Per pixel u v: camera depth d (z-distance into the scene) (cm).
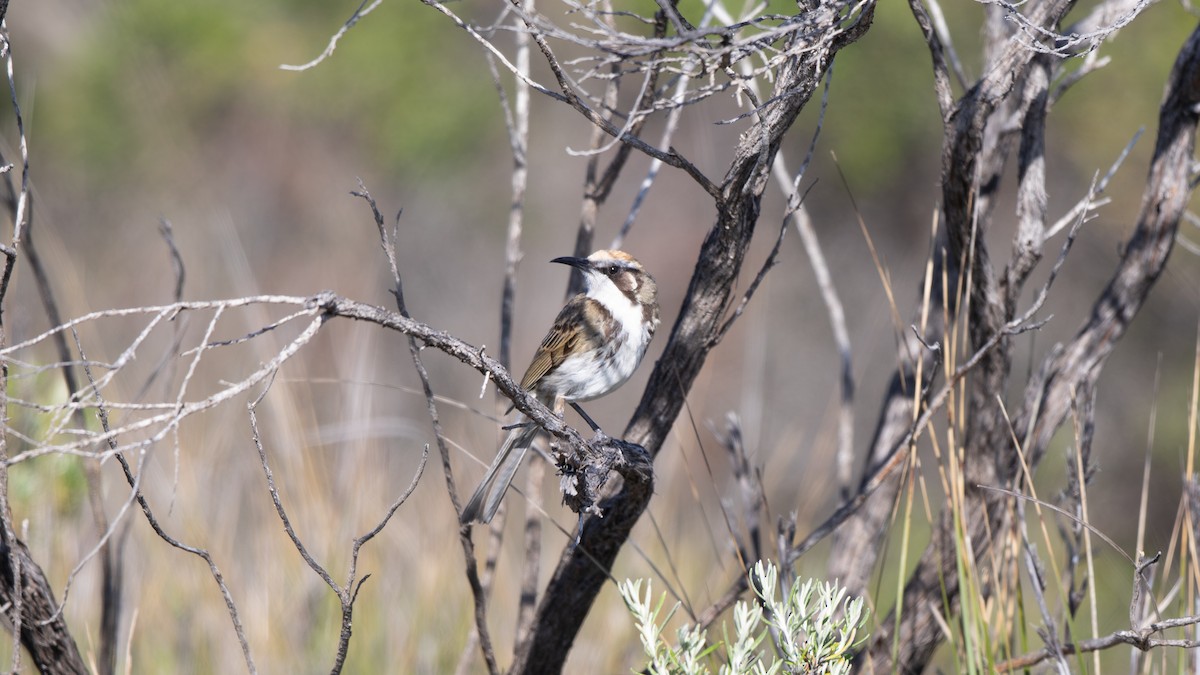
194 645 1024
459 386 2331
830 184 2608
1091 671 1055
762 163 656
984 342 804
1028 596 1165
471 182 2830
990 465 823
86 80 2734
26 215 815
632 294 1014
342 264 2473
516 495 1303
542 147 2853
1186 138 820
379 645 1066
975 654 747
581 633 1098
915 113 2511
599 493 677
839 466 985
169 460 1140
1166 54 2311
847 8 643
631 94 2125
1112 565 1482
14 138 2434
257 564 1079
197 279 1912
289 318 498
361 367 1207
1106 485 2122
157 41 2794
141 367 1455
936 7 906
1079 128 2364
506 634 1102
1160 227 827
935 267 950
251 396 1334
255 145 2781
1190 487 786
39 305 1255
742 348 2306
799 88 614
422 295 2739
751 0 835
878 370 2420
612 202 2791
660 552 1178
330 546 1082
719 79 1203
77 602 961
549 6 2205
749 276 2241
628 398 2431
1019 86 802
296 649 1043
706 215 2755
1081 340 852
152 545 1072
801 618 633
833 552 945
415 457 1395
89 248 2427
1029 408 856
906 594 861
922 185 2605
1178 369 2200
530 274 2775
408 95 2795
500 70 2472
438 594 1116
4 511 580
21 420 934
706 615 789
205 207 2598
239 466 1205
